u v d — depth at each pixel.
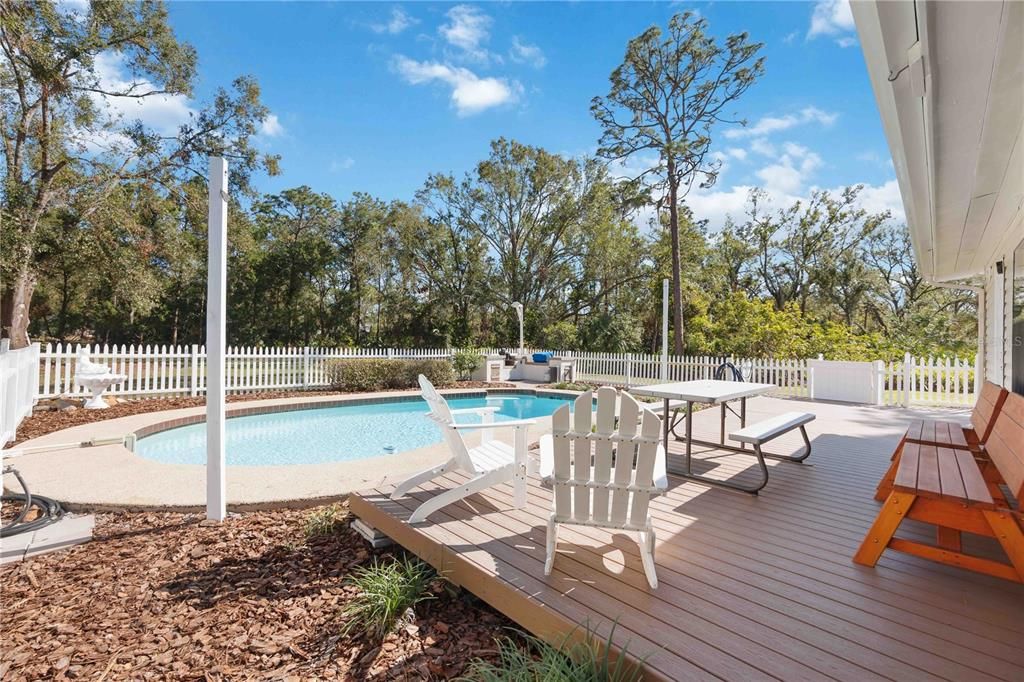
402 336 28.47
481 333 29.12
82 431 6.99
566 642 2.02
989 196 3.83
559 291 29.47
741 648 1.86
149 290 17.64
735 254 28.30
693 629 1.98
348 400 10.78
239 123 17.58
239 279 26.12
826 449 5.37
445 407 3.27
